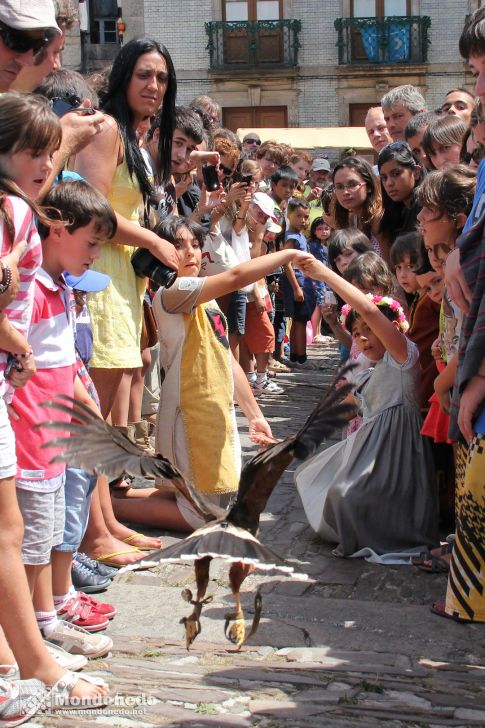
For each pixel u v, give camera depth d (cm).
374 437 559
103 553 528
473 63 451
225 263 834
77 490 440
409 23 2939
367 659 421
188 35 2969
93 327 561
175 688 391
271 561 227
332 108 3009
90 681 380
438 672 410
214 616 468
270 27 2966
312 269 554
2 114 365
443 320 528
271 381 1120
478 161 594
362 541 548
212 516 260
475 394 423
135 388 688
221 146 939
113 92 581
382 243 758
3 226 346
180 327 579
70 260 415
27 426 388
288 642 439
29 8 442
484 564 448
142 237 552
